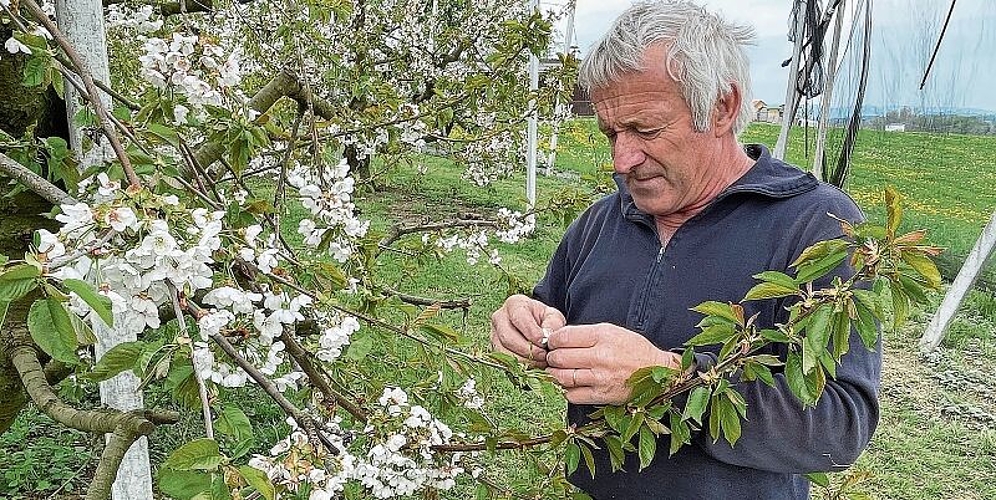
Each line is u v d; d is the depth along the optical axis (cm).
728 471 157
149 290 96
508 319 167
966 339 634
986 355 612
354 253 174
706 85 148
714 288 158
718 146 161
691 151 156
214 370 108
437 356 136
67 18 156
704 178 161
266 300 114
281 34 280
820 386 109
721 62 150
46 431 418
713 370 118
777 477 160
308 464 109
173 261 92
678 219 171
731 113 158
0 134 157
